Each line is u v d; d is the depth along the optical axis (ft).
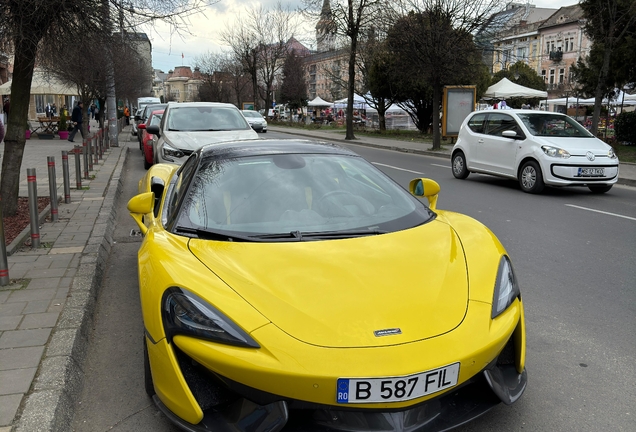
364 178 12.43
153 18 23.08
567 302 15.15
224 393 8.10
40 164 48.06
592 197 33.91
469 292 8.70
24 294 14.55
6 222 23.40
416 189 13.61
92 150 46.83
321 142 14.28
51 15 20.02
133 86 101.96
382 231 10.46
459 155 42.24
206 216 10.76
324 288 8.37
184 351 7.90
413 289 8.52
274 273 8.68
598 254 20.21
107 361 11.91
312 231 10.32
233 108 37.45
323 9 90.58
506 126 38.06
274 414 7.44
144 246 10.46
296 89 208.13
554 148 33.78
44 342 11.56
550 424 9.18
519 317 8.94
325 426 7.68
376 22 85.66
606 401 9.93
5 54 22.30
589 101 119.85
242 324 7.75
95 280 16.14
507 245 21.57
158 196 18.07
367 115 178.70
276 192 11.40
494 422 9.23
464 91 78.64
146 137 46.24
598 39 63.57
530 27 222.48
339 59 142.20
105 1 21.17
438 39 64.13
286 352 7.44
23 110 23.89
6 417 8.80
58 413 9.09
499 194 34.81
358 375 7.25
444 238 10.21
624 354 11.85
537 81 178.81
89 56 24.29
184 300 8.16
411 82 97.96
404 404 7.43
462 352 7.71
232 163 12.28
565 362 11.49
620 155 56.80
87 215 25.43
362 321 7.83
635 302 15.11
